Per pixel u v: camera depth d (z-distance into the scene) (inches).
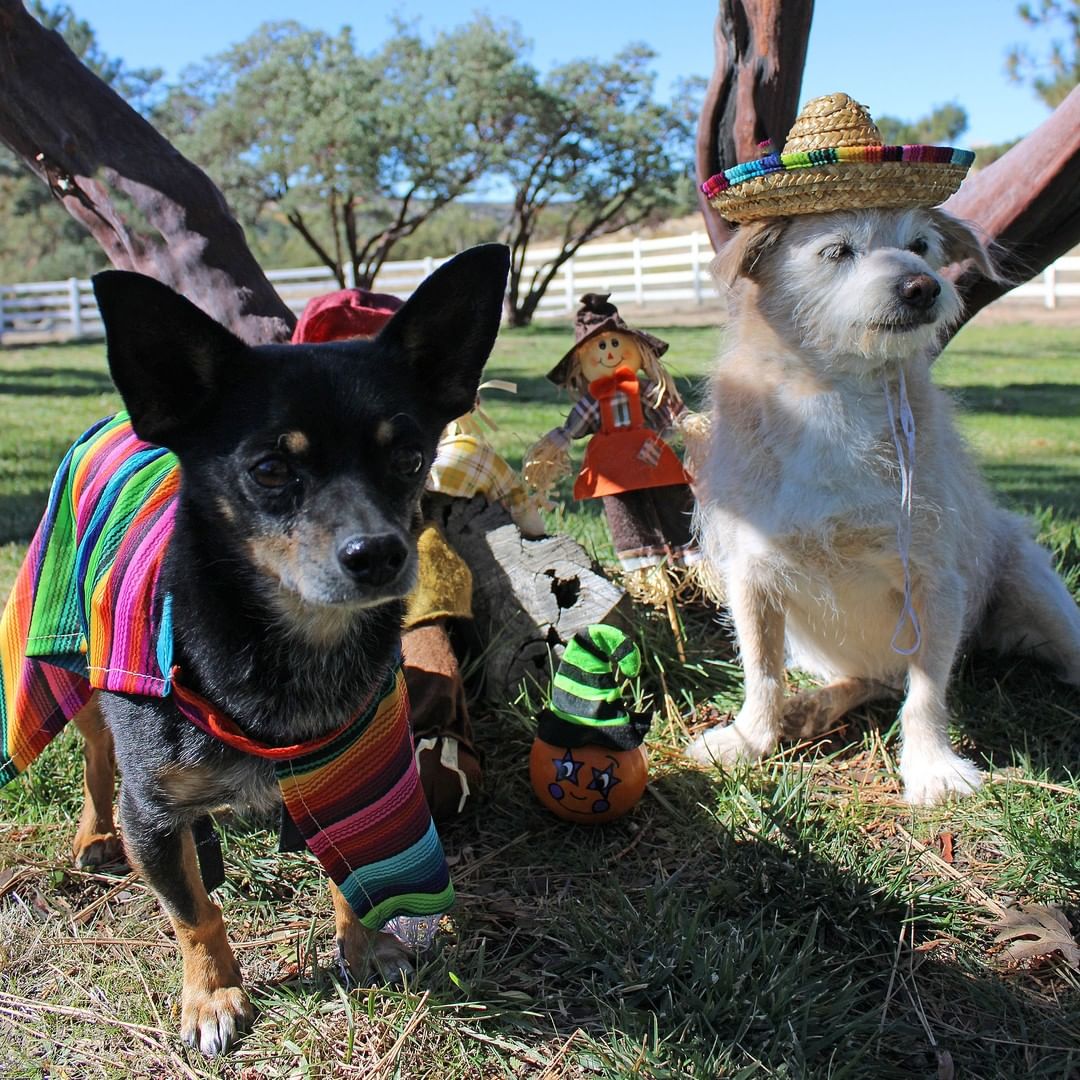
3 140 50.5
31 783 36.0
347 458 24.8
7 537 64.2
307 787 26.1
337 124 270.4
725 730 38.3
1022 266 46.8
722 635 45.8
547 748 33.4
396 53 285.3
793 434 35.2
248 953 29.2
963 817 33.9
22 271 522.0
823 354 34.3
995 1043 25.6
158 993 27.5
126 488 28.6
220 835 33.1
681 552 46.3
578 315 45.8
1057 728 39.2
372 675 26.2
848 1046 25.3
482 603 42.0
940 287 32.3
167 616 24.7
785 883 30.5
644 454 44.8
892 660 39.4
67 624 28.5
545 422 105.1
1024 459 89.3
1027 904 30.0
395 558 23.6
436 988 27.1
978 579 40.5
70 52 49.1
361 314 40.3
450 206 435.2
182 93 331.3
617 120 282.2
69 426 108.6
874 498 34.5
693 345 177.8
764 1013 25.8
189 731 24.7
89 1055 25.5
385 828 26.5
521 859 32.8
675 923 28.9
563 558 41.9
